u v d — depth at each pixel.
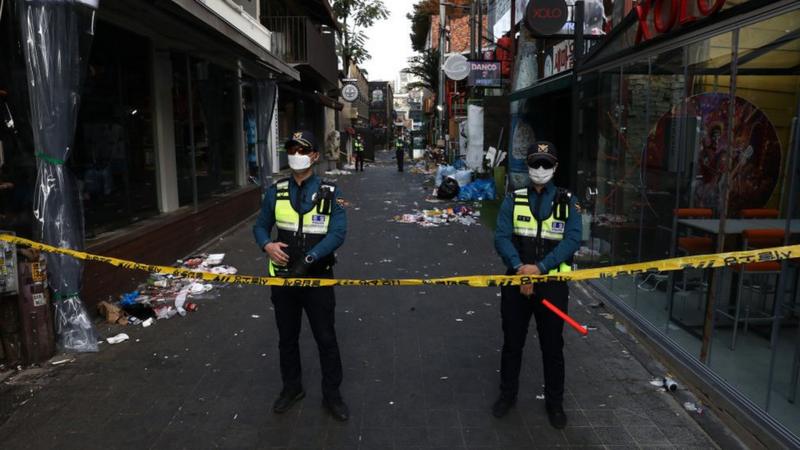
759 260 3.12
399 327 5.48
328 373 3.72
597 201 7.55
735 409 3.67
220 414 3.80
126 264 3.94
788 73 4.61
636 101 6.41
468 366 4.59
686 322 5.25
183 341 5.09
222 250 8.99
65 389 4.14
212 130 10.66
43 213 4.61
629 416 3.79
